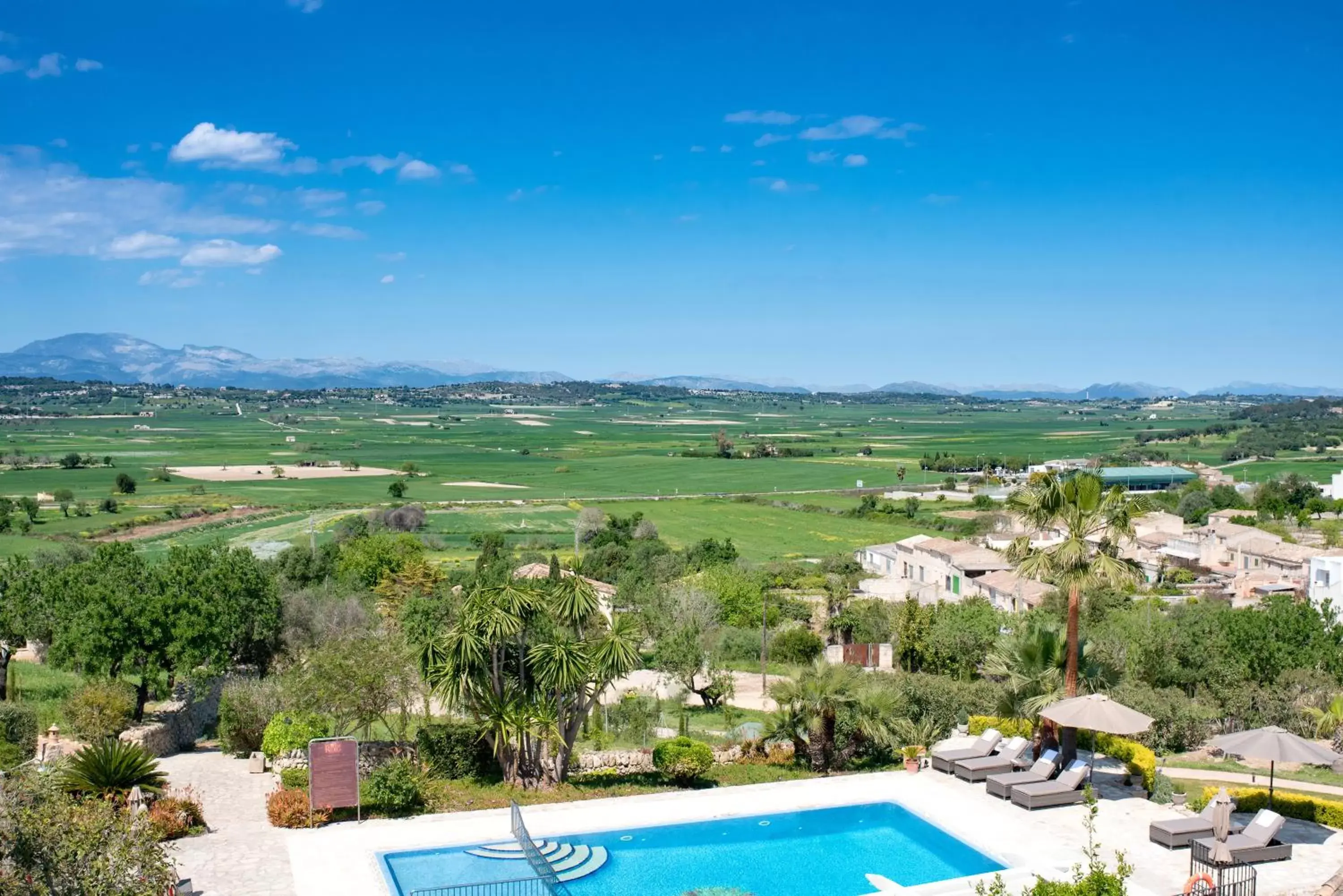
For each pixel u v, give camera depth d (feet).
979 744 127.75
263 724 137.80
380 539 388.16
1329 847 98.12
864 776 122.42
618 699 204.74
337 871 91.04
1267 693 164.55
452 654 118.52
